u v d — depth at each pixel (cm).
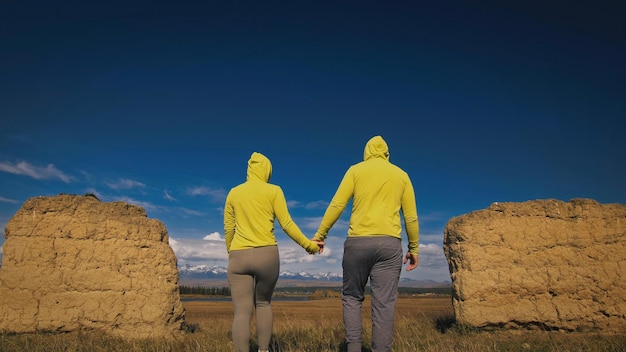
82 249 849
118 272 856
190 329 931
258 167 516
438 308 1766
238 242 491
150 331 834
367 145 476
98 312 820
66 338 747
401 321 967
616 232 892
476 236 884
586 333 824
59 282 819
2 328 774
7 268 805
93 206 890
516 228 895
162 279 887
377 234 428
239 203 497
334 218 462
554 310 841
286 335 764
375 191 436
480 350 634
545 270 866
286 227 498
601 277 859
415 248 469
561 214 910
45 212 852
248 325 484
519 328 843
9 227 830
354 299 449
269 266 488
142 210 959
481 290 851
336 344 659
